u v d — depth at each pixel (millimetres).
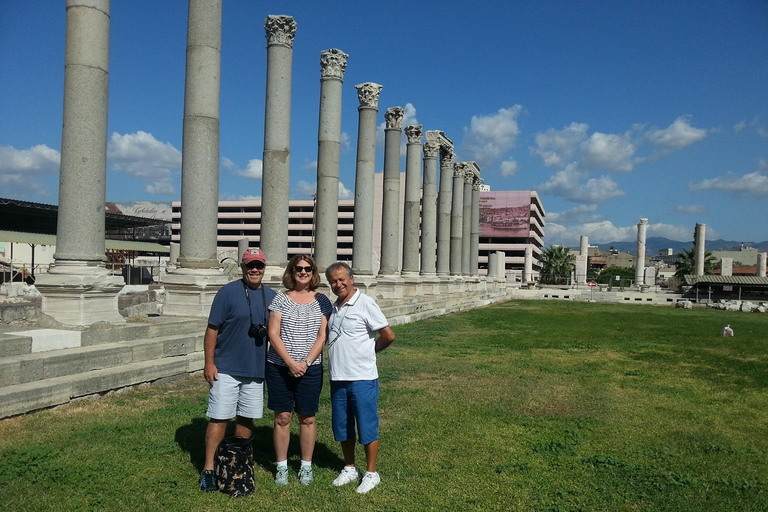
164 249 55531
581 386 11727
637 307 45781
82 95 10891
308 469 6086
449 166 39562
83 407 8523
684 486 6332
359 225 24750
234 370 5930
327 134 21781
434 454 7125
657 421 9125
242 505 5477
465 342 18344
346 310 5996
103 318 11117
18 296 21328
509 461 6961
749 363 15594
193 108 13391
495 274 62625
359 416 5914
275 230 18141
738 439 8242
